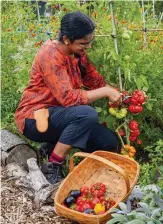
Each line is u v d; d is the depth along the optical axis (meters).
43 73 3.52
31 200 3.60
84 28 3.30
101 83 3.90
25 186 3.71
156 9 7.53
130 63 3.88
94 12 4.07
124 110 3.76
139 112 3.79
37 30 5.31
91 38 3.40
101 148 3.90
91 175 3.56
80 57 3.72
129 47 3.87
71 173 3.35
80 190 3.27
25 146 4.06
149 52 4.32
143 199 3.06
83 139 3.58
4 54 5.28
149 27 5.26
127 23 4.34
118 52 3.84
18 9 5.91
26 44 4.80
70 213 2.96
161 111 4.15
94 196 3.25
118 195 3.35
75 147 3.64
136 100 3.69
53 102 3.66
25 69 4.61
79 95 3.50
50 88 3.53
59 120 3.59
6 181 3.85
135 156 4.25
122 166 3.48
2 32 5.50
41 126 3.58
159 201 2.86
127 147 3.87
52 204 3.52
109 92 3.60
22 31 5.61
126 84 3.93
